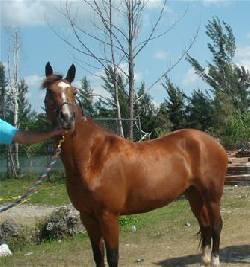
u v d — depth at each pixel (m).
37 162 27.17
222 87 53.12
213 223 6.83
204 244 7.00
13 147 27.23
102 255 5.97
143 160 6.10
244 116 33.66
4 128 4.82
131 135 10.76
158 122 34.25
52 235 10.02
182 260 7.73
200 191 6.76
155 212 11.91
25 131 4.92
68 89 5.41
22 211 15.05
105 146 5.84
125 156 5.94
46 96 5.50
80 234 9.91
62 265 7.86
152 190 6.13
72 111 5.29
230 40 52.78
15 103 30.78
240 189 14.55
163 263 7.64
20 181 24.70
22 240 10.11
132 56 10.56
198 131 6.90
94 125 5.83
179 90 45.75
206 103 45.59
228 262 7.34
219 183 6.84
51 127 5.48
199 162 6.67
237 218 10.31
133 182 5.98
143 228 10.26
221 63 53.25
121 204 5.86
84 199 5.70
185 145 6.66
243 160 17.14
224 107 44.12
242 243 8.47
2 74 35.12
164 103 44.31
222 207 11.80
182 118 45.25
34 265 7.95
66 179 5.78
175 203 12.98
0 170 29.72
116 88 10.84
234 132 30.17
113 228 5.75
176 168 6.42
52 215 10.32
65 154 5.61
